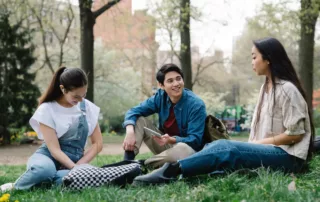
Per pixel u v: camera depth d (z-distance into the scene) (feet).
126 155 14.82
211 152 11.88
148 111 15.31
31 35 58.34
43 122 13.37
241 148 11.96
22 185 12.78
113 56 94.27
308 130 12.41
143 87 89.30
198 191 10.23
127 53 98.32
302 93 12.46
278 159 12.21
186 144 13.53
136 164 12.43
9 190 12.51
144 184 11.68
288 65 12.55
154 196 10.19
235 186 10.61
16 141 55.06
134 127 14.99
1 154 41.73
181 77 14.39
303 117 12.00
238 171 11.68
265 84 13.11
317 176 12.31
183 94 14.51
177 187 11.04
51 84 13.70
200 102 14.25
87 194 10.75
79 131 13.84
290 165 12.36
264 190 9.78
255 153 12.03
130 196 10.28
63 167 13.62
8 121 52.16
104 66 93.86
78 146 14.02
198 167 11.84
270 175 11.22
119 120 96.94
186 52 55.62
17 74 51.75
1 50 50.44
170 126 14.88
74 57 90.27
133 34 83.15
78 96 13.15
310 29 49.90
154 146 15.25
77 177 11.84
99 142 14.60
